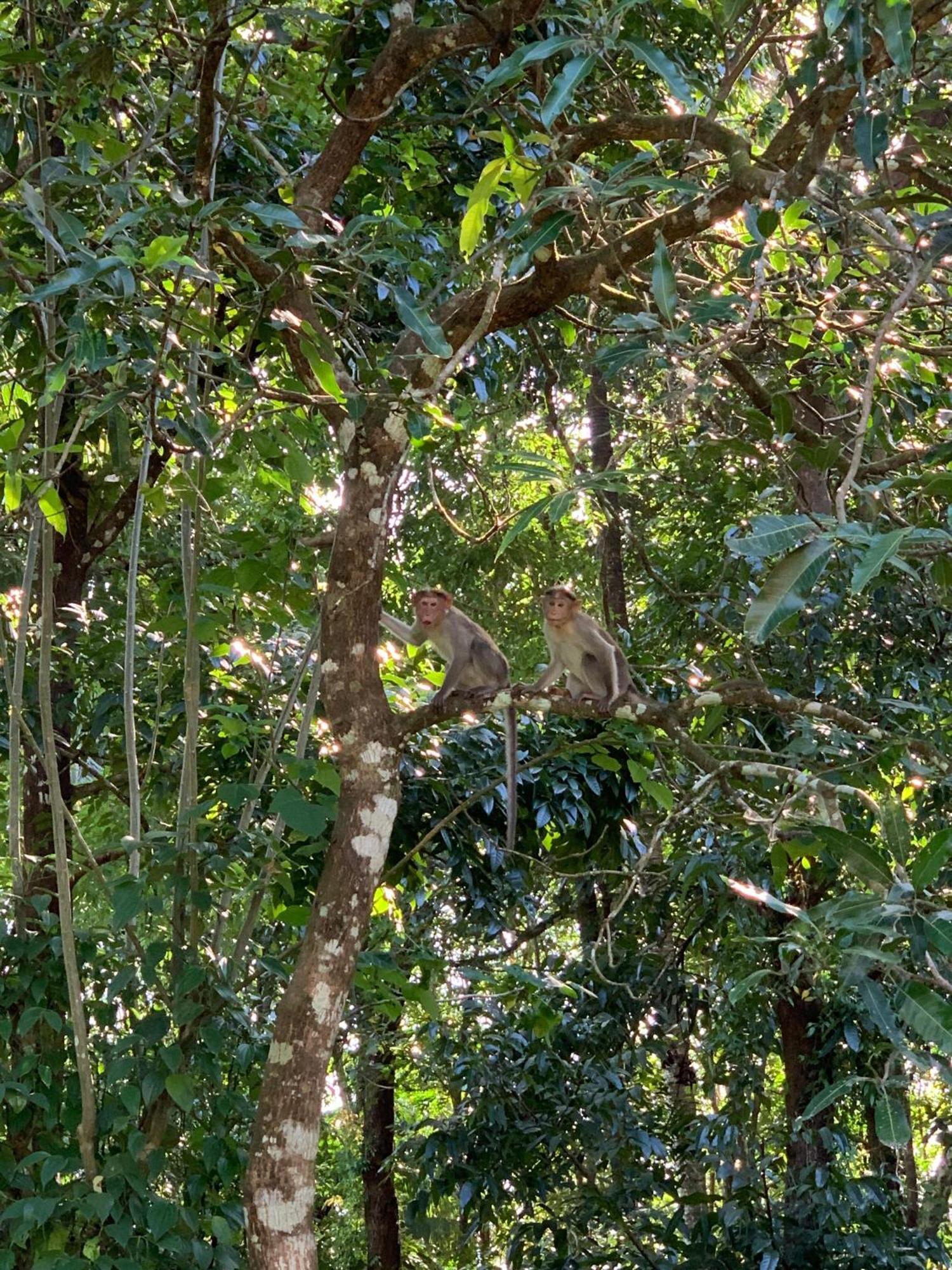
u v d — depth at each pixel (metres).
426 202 8.95
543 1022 7.59
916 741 5.82
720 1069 11.11
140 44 6.78
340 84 7.80
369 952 6.05
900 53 4.65
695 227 6.08
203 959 5.79
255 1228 4.97
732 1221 9.52
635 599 13.77
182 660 7.77
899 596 8.98
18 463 5.56
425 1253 14.64
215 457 5.92
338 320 6.75
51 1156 5.35
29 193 4.90
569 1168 10.52
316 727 7.79
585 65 4.55
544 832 9.24
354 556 5.61
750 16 8.77
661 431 7.20
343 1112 15.73
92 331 4.67
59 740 7.61
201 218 4.89
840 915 3.83
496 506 11.30
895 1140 3.52
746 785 7.40
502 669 8.48
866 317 7.06
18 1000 5.89
